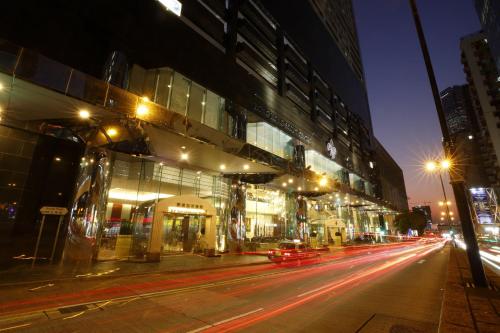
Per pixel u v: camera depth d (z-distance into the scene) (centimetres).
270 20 3572
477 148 8806
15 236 1284
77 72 1190
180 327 563
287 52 3675
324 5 6331
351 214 5509
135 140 1600
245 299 801
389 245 4925
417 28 1099
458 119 11962
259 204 3039
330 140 4278
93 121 1398
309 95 4078
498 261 2009
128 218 2014
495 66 6462
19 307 679
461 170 975
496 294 773
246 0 3034
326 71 5078
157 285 989
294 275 1274
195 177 2248
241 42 2762
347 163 4862
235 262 1652
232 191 2366
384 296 845
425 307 720
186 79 1992
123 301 760
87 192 1506
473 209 8238
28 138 1389
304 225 3244
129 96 1355
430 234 12250
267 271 1403
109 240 1833
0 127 1315
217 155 1870
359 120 6253
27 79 1035
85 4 1498
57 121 1406
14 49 1030
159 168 2038
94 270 1204
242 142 1938
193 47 2091
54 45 1362
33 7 1312
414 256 2431
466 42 7256
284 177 2562
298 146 3356
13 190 1311
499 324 514
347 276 1245
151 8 1844
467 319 545
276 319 618
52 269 1172
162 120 1454
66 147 1505
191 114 1970
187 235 2116
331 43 5869
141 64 1745
